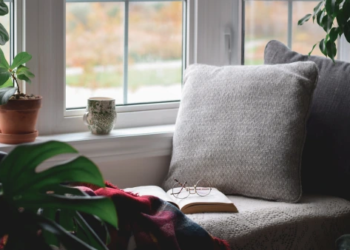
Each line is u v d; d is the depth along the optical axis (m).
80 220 0.86
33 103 1.79
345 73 1.97
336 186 1.90
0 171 0.67
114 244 1.34
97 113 1.94
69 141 1.86
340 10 1.87
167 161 2.09
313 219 1.71
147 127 2.17
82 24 2.02
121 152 1.96
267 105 1.85
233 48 2.32
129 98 2.17
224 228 1.59
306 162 1.94
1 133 1.80
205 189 1.81
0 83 1.71
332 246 1.75
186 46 2.25
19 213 0.72
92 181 0.74
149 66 2.19
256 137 1.82
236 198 1.83
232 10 2.29
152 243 1.38
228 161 1.83
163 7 2.19
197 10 2.22
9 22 1.89
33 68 1.91
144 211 1.44
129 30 2.12
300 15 2.40
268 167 1.79
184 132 1.92
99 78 2.09
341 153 1.89
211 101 1.92
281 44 2.12
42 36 1.91
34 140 1.85
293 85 1.85
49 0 1.91
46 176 0.72
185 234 1.46
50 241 0.87
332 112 1.93
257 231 1.60
